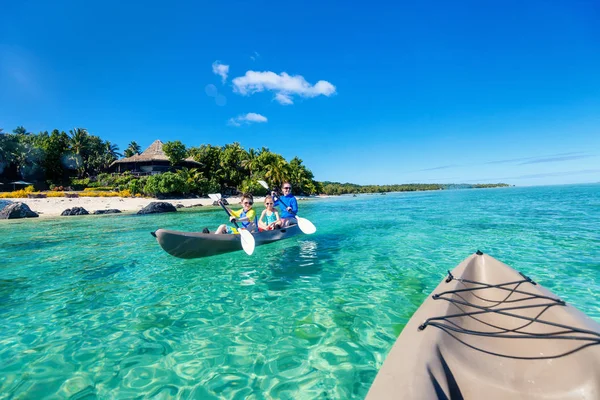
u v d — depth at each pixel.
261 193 46.28
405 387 1.49
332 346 2.98
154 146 50.53
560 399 1.69
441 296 2.63
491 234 8.95
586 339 1.79
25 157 50.12
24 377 2.59
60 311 3.98
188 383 2.48
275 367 2.67
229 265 6.02
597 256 5.97
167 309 3.97
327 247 7.48
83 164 61.56
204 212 20.55
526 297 2.60
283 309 3.87
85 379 2.56
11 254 7.46
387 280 4.89
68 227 12.84
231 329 3.38
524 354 2.07
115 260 6.71
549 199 27.39
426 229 10.38
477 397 1.75
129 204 26.45
